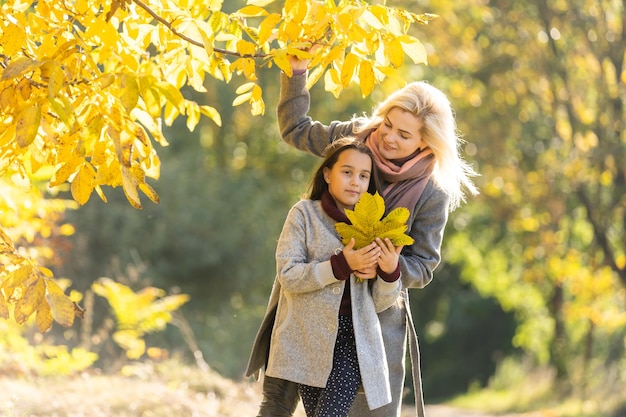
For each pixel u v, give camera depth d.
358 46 4.12
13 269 4.31
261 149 24.56
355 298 4.23
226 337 20.53
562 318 24.25
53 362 9.26
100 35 3.92
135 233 20.61
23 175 4.43
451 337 33.56
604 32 18.64
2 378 8.70
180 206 21.47
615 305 20.75
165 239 20.94
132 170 3.71
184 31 3.98
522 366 27.48
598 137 18.94
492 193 21.73
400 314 4.54
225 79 4.48
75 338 12.30
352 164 4.25
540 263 22.53
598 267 20.25
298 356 4.22
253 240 22.17
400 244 4.13
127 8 4.24
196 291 21.73
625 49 18.45
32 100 3.57
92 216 20.03
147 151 4.01
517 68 20.00
